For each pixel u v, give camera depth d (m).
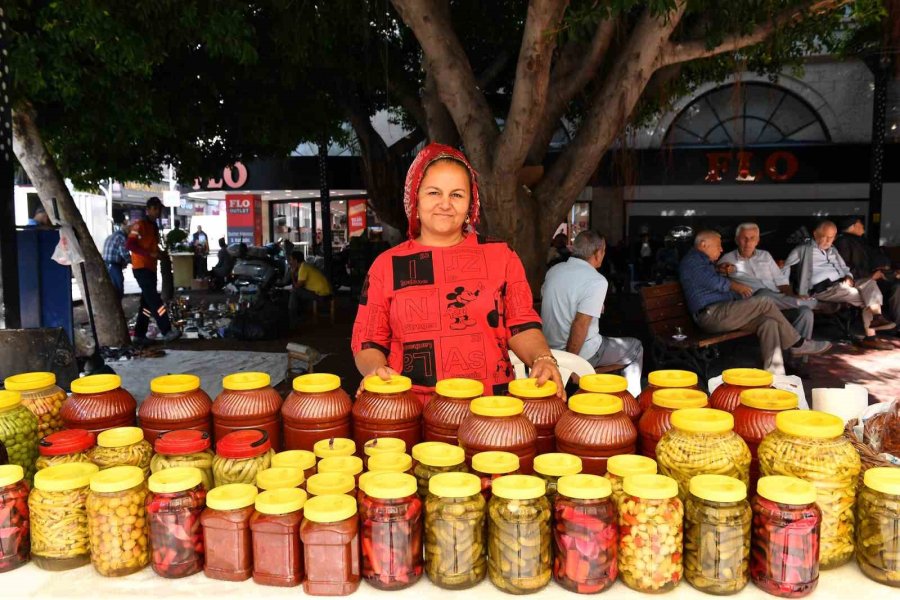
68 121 8.08
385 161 8.58
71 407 1.81
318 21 6.60
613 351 5.10
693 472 1.43
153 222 9.62
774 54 6.68
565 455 1.50
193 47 7.17
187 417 1.77
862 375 7.15
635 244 19.05
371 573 1.33
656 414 1.69
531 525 1.30
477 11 7.71
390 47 7.47
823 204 18.81
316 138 10.54
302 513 1.36
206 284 17.58
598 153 5.70
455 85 5.35
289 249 19.20
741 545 1.29
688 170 18.28
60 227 6.23
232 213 24.69
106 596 1.33
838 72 17.75
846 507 1.38
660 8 3.94
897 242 18.30
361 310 2.42
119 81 6.84
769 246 19.33
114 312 8.61
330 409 1.76
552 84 6.10
